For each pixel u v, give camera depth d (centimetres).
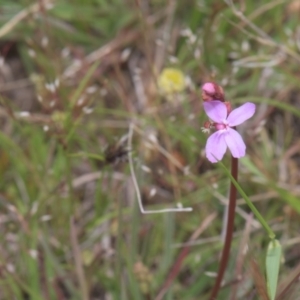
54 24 104
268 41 96
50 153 97
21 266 94
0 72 109
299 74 99
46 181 96
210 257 95
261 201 96
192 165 97
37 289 93
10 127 99
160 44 97
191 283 94
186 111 98
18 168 97
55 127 94
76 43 108
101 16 107
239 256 90
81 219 97
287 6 103
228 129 83
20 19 99
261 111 100
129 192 97
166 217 93
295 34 99
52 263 93
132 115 96
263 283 85
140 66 106
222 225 96
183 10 107
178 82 97
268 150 98
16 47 110
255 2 108
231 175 84
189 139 96
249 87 99
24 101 107
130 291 93
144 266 92
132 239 91
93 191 98
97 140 97
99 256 93
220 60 100
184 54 102
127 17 105
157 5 107
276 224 95
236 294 91
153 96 99
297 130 101
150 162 98
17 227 95
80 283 91
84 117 99
